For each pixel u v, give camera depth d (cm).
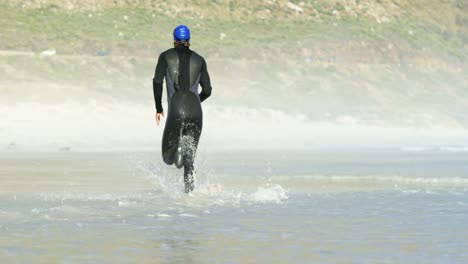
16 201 2514
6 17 15300
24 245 1617
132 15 16175
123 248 1582
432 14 18938
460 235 1781
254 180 3419
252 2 17338
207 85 2839
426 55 16812
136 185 3170
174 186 3067
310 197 2661
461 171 4078
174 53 2809
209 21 16450
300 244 1645
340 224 1959
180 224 1956
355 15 17838
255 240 1694
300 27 16812
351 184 3209
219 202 2494
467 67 16938
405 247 1614
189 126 2762
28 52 13688
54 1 16212
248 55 15000
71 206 2355
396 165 4638
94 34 15075
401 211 2250
